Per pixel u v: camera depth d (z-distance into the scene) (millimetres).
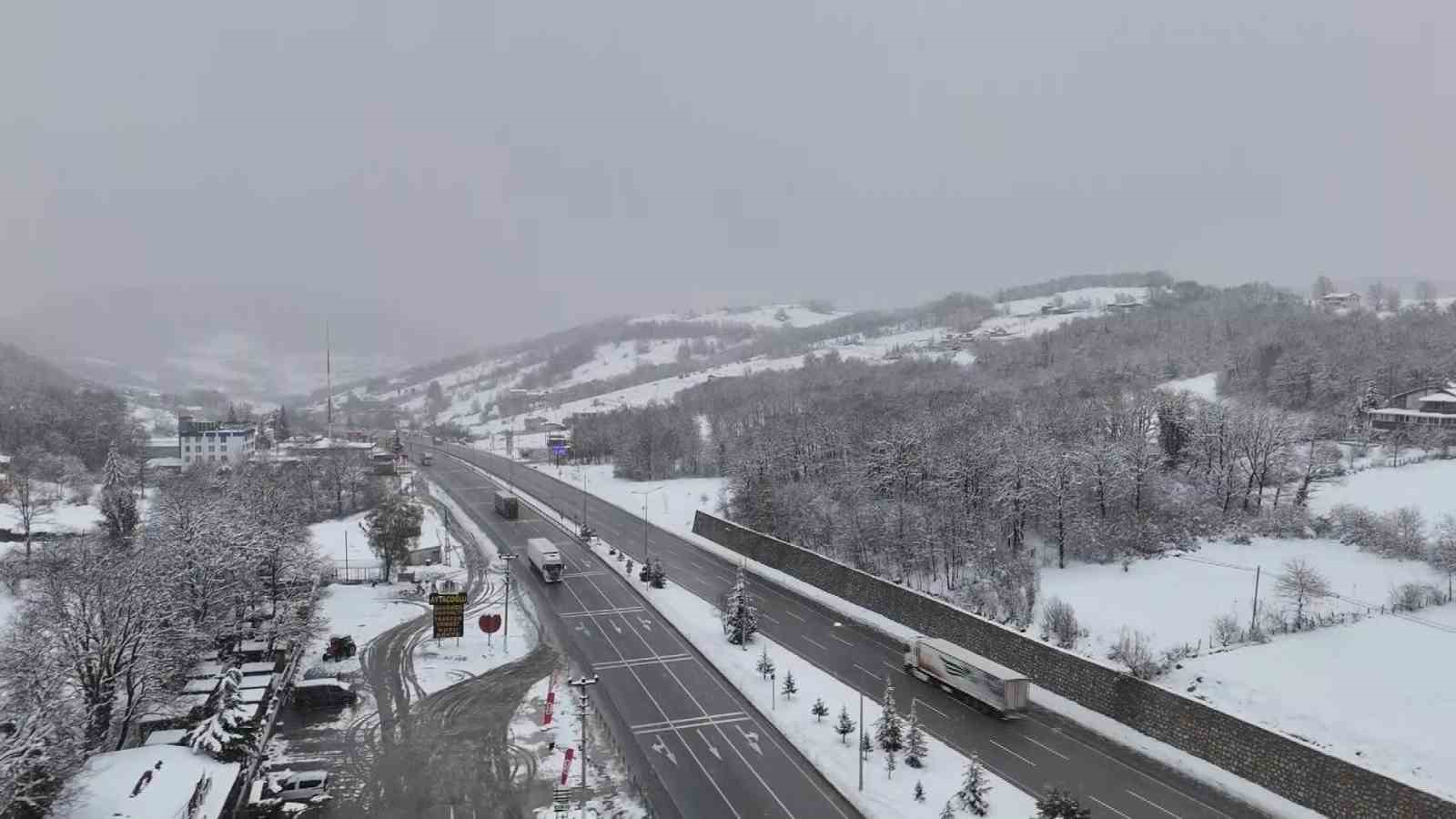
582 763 67875
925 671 87438
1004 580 102750
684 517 174125
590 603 117562
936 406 191125
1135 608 93688
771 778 68250
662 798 64938
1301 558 99375
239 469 191625
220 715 70188
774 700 82312
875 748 72500
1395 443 138375
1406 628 80812
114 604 75000
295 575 110125
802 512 139500
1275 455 123500
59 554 109875
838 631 104500
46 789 56688
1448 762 60750
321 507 180375
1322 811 60406
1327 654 77500
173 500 120688
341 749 73938
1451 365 174875
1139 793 64562
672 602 116688
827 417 193125
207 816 59562
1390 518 103375
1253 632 83562
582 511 184125
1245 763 66062
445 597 100375
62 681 70812
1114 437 146750
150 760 65812
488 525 170875
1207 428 132250
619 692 86312
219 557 96500
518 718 80125
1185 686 76125
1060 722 77625
